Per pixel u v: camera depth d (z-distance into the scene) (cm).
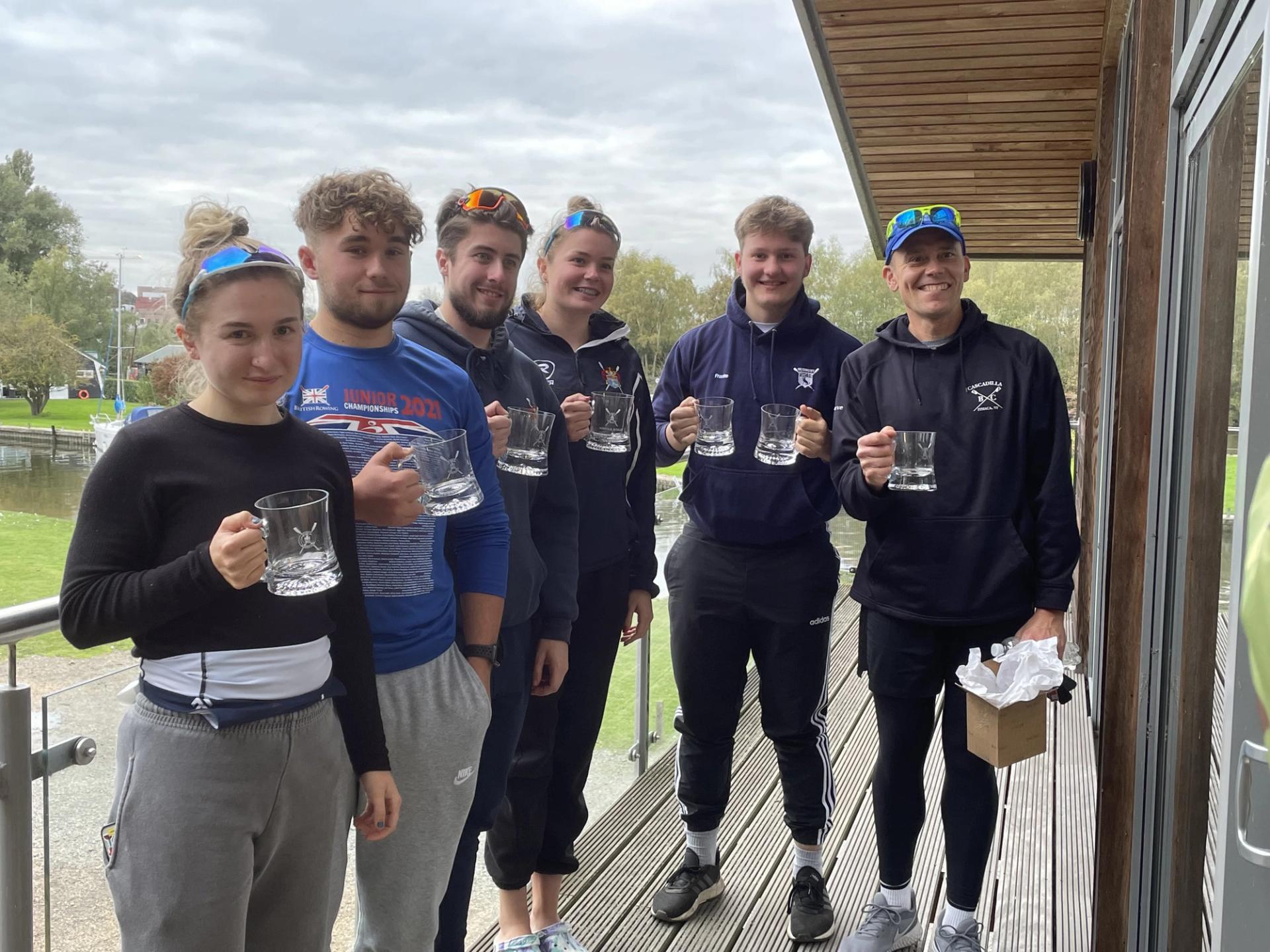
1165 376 189
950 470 215
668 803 315
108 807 149
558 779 232
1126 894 199
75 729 145
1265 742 82
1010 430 213
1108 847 203
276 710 127
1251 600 84
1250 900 84
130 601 117
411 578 159
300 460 134
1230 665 89
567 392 230
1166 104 189
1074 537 212
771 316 249
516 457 191
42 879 141
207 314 125
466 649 177
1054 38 417
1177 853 166
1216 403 145
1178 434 178
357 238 152
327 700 137
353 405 157
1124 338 196
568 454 213
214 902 123
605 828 297
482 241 186
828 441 234
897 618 221
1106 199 418
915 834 234
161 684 124
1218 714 136
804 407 235
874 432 224
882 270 229
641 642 341
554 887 235
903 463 208
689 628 251
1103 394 400
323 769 135
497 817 222
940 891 265
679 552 256
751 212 243
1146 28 189
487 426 177
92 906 146
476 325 192
